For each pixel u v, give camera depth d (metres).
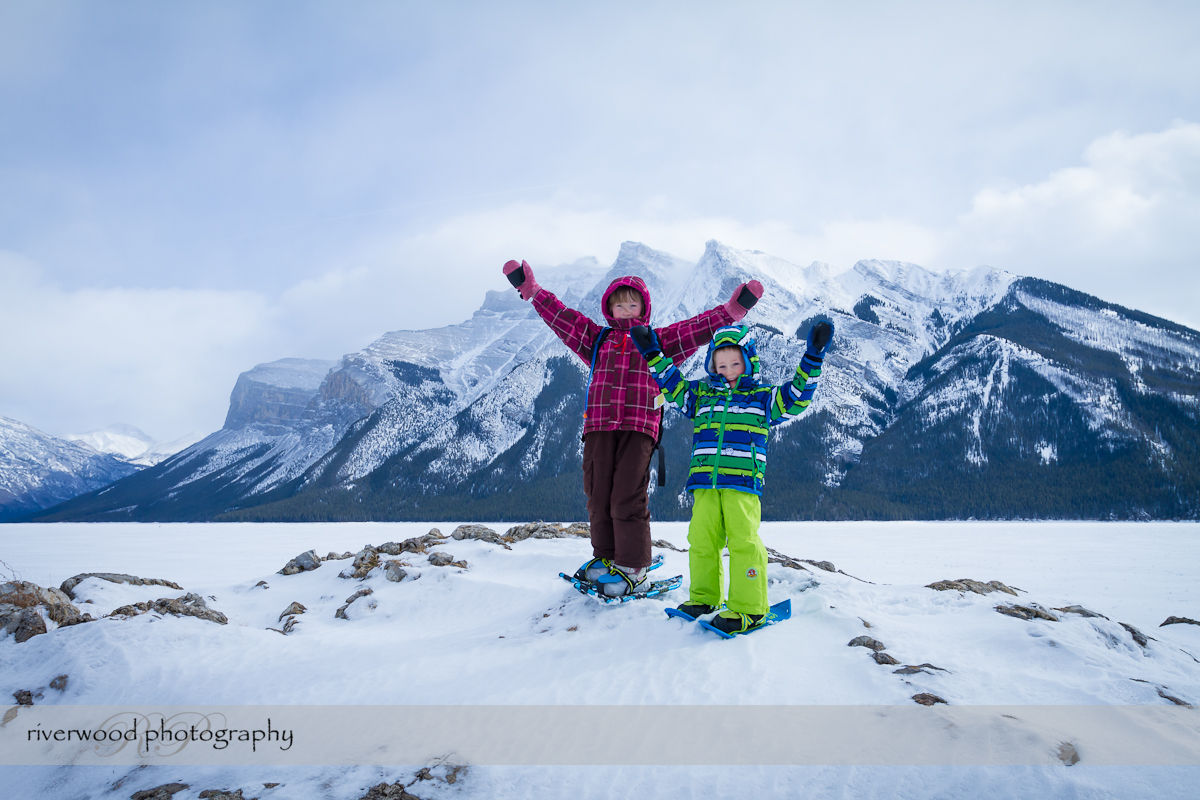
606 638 3.92
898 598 4.59
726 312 4.34
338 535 74.62
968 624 4.01
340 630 5.39
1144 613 16.86
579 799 2.46
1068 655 3.39
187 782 2.63
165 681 3.46
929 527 91.50
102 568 31.06
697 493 4.14
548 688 3.29
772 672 3.27
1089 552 43.41
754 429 4.04
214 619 4.63
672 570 5.89
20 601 4.24
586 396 4.48
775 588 4.82
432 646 4.18
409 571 6.52
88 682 3.39
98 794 2.62
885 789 2.38
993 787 2.32
